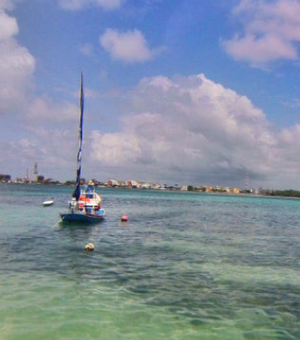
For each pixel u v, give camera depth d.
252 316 13.67
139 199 124.25
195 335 11.85
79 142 38.75
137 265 20.95
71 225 37.81
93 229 36.34
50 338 11.11
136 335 11.64
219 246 28.83
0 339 10.88
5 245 25.64
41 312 13.05
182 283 17.58
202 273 19.67
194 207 88.75
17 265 19.73
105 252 24.56
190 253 25.27
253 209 94.44
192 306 14.45
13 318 12.42
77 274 18.36
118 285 16.80
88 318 12.74
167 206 86.69
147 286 16.83
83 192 42.97
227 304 14.86
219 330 12.32
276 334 12.22
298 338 11.99
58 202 79.88
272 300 15.58
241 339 11.75
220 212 73.62
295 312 14.27
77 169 38.59
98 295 15.23
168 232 36.56
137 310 13.74
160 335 11.72
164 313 13.58
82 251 24.56
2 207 61.88
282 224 52.06
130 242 29.30
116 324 12.40
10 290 15.30
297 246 30.89
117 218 50.59
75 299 14.57
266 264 22.66
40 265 19.94
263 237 35.94
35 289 15.59
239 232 39.19
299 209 107.38
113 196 147.25
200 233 36.69
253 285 17.77
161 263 21.72
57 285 16.31
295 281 18.84
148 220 49.03
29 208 60.66
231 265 21.92
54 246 25.97
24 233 31.61
